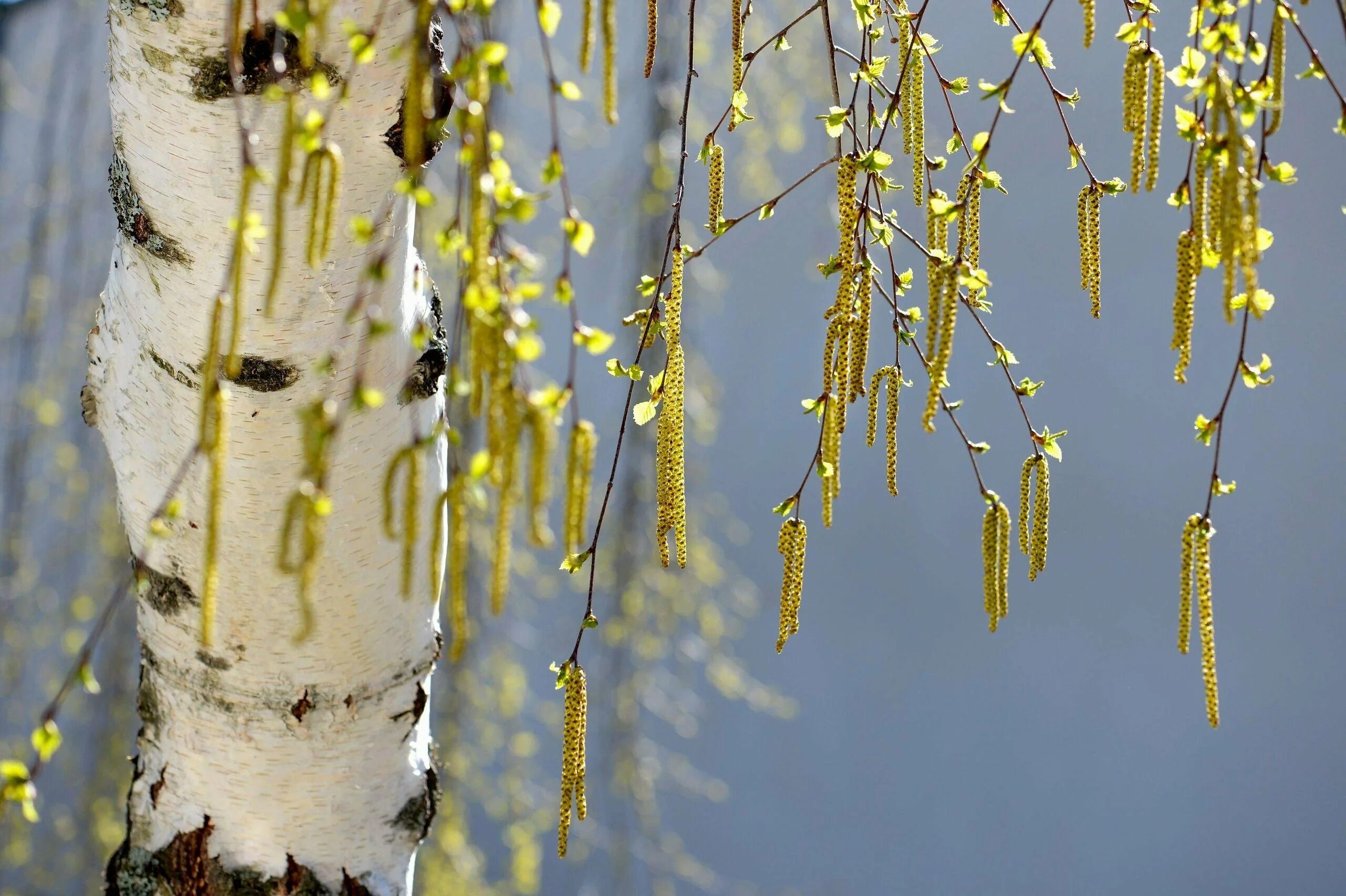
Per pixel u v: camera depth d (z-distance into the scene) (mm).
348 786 1938
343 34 1861
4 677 3717
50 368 3627
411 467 1777
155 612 1922
